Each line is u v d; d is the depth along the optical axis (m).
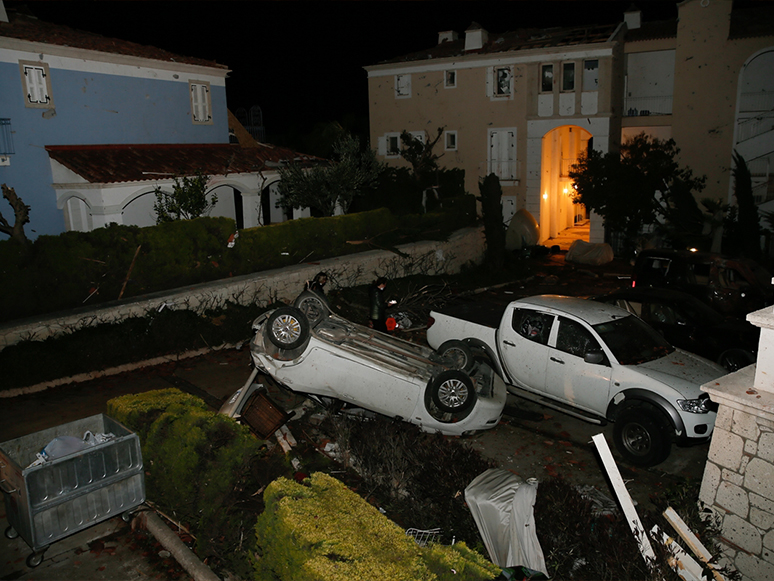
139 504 5.80
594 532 5.02
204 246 13.12
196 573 5.18
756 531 4.63
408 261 17.58
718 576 4.64
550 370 8.55
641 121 27.53
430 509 5.88
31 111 15.45
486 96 28.06
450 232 20.89
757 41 24.14
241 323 11.92
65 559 5.46
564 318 8.56
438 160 29.84
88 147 16.78
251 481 5.78
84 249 11.23
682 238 21.48
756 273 13.27
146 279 12.20
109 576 5.24
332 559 4.05
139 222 17.72
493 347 9.52
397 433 7.07
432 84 29.34
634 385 7.59
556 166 29.89
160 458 5.79
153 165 16.91
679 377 7.52
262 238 14.34
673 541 4.75
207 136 20.73
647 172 22.72
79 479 5.32
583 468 7.41
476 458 6.26
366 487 6.59
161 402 6.46
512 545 4.84
